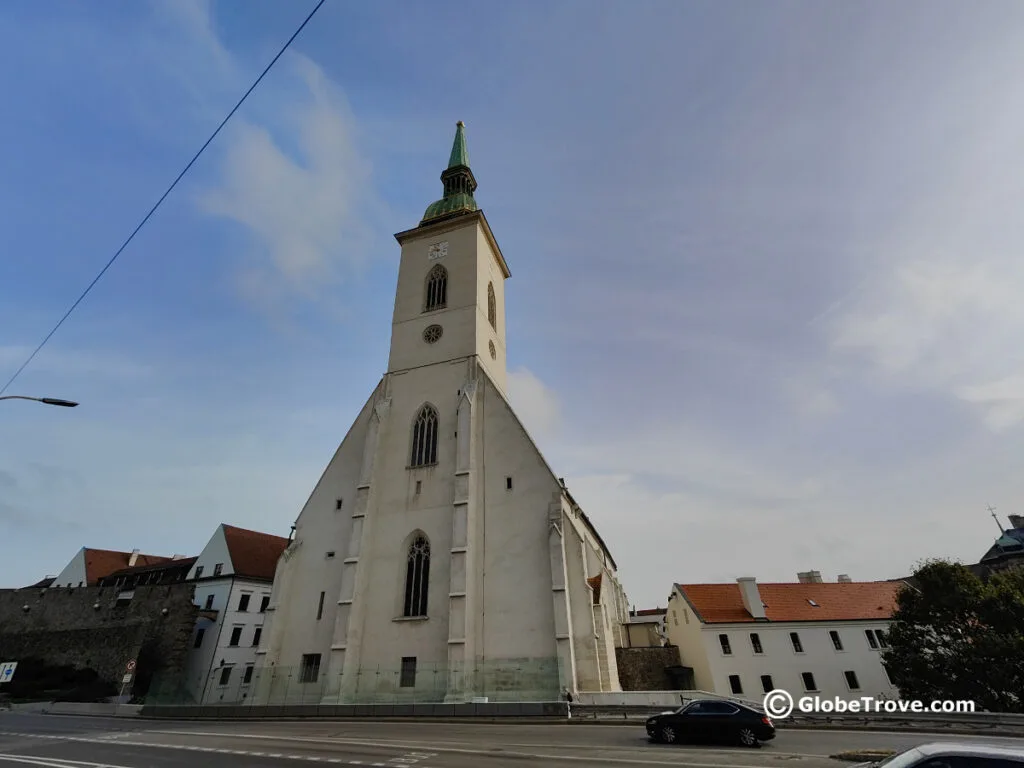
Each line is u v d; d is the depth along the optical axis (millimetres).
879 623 49188
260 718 33094
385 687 35094
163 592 54844
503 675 33281
